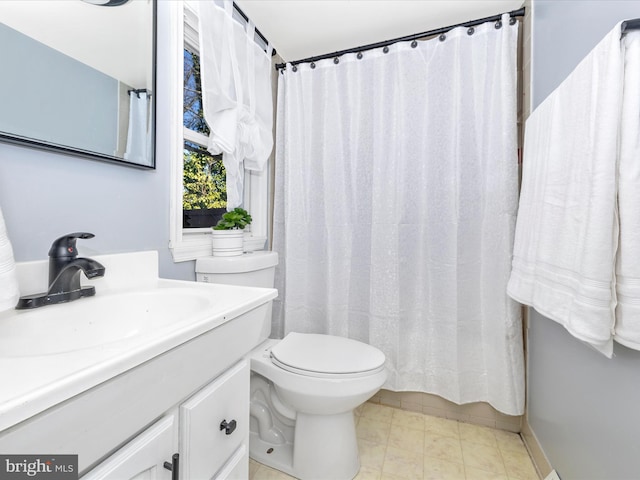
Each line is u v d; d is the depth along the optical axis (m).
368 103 1.60
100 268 0.68
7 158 0.65
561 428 1.03
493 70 1.39
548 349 1.15
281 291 1.78
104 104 0.84
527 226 1.10
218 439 0.65
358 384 1.04
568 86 0.85
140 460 0.46
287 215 1.72
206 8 1.17
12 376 0.33
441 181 1.47
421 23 1.53
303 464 1.13
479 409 1.49
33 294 0.66
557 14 1.09
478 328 1.44
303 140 1.72
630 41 0.64
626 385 0.71
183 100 1.23
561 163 0.87
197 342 0.52
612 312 0.66
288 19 1.50
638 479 0.67
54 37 0.73
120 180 0.90
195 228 1.33
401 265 1.54
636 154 0.63
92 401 0.35
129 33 0.92
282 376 1.10
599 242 0.67
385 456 1.27
